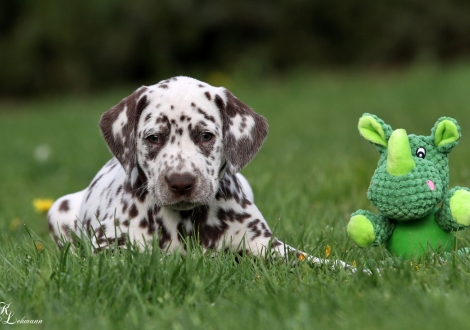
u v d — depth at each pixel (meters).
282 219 5.03
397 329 2.61
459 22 22.38
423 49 22.38
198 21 22.17
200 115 3.96
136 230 4.07
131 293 3.14
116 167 4.68
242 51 22.84
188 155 3.88
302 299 3.04
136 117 4.04
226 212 4.13
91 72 22.41
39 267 3.61
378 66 22.88
